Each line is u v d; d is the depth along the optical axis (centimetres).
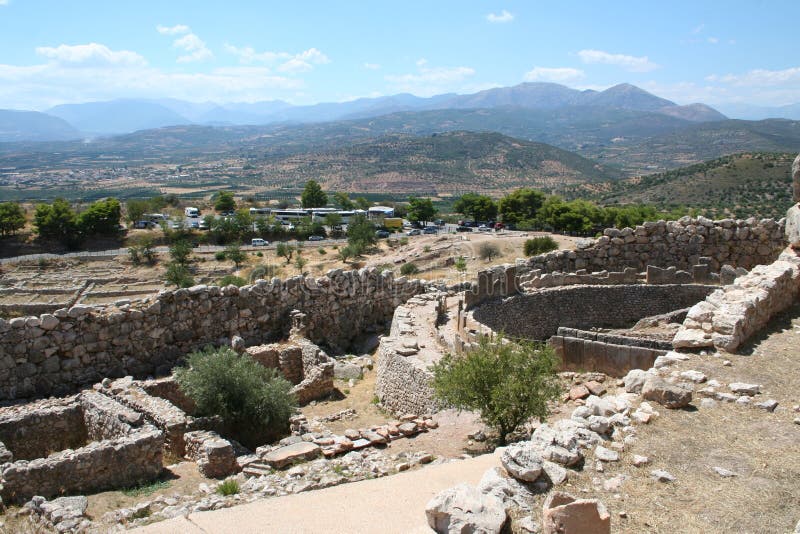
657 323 2414
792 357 1312
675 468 887
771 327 1533
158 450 1323
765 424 1019
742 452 930
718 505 795
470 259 8962
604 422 997
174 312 2070
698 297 2552
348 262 11331
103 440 1408
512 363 1402
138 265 12231
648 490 831
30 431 1530
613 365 1864
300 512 890
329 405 1939
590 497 811
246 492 1143
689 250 2872
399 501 911
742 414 1057
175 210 19138
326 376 2020
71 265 12169
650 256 2928
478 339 1700
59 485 1208
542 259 2902
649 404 1088
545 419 1402
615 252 2941
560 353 1927
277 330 2333
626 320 2631
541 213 13275
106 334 1922
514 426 1395
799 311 1666
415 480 1002
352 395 2031
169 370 2009
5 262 11956
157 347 2033
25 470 1175
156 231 15050
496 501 767
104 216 14162
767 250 2772
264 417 1661
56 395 1816
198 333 2136
